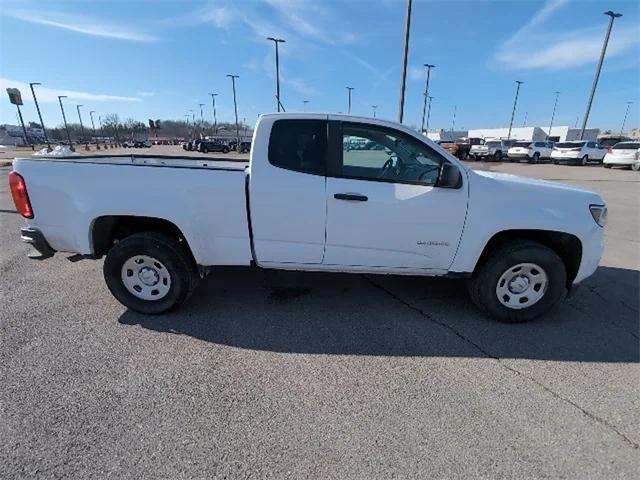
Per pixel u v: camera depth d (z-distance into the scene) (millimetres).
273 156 3488
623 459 2217
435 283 4699
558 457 2221
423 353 3248
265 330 3562
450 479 2061
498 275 3660
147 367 2979
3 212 8531
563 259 3883
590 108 30938
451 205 3504
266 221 3527
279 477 2049
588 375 3002
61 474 2035
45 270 4945
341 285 4586
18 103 37781
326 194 3465
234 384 2801
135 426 2379
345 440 2307
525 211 3527
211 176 3484
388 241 3576
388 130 3539
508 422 2486
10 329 3484
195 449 2219
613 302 4320
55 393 2656
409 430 2396
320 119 3512
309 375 2926
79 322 3639
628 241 7012
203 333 3488
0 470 2051
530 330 3664
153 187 3492
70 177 3516
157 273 3695
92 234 3639
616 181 16734
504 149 33844
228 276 4805
